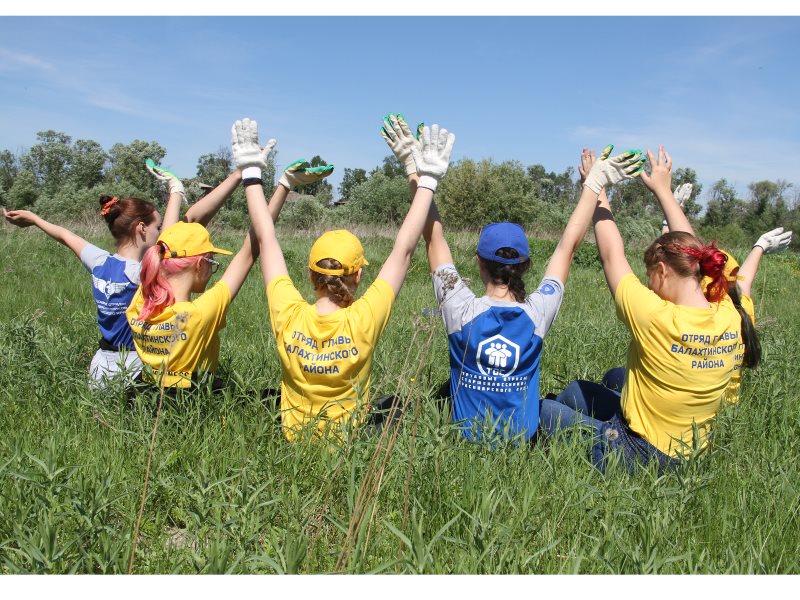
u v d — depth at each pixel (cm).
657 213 5869
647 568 236
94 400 363
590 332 635
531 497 282
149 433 329
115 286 401
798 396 451
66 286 881
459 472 303
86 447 326
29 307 740
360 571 245
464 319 338
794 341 617
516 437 323
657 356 324
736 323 327
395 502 290
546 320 342
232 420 354
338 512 288
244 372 423
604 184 361
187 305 359
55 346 492
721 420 363
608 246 358
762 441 375
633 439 337
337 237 324
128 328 406
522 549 250
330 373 321
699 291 328
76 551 250
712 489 310
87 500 260
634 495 301
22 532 247
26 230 1475
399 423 278
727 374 326
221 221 3002
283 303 334
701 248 328
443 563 249
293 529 266
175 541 276
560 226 3894
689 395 323
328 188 6712
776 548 269
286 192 387
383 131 373
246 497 273
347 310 321
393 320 720
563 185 8506
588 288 1160
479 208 3859
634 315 330
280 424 330
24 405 383
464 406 345
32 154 5575
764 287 1123
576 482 296
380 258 1408
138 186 4881
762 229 6962
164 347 359
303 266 1241
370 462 281
